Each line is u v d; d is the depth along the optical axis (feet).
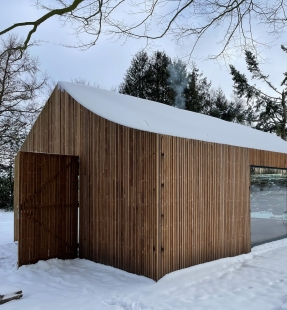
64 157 19.34
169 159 15.99
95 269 17.03
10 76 51.90
